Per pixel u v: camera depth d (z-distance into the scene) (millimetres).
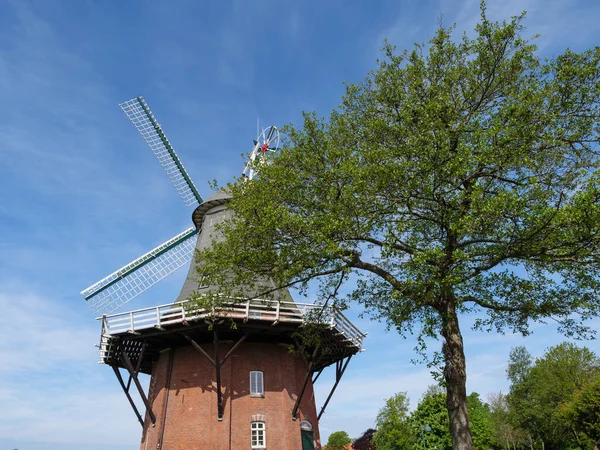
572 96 14492
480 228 13945
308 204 15609
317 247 15125
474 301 16172
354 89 17500
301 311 23969
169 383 25047
